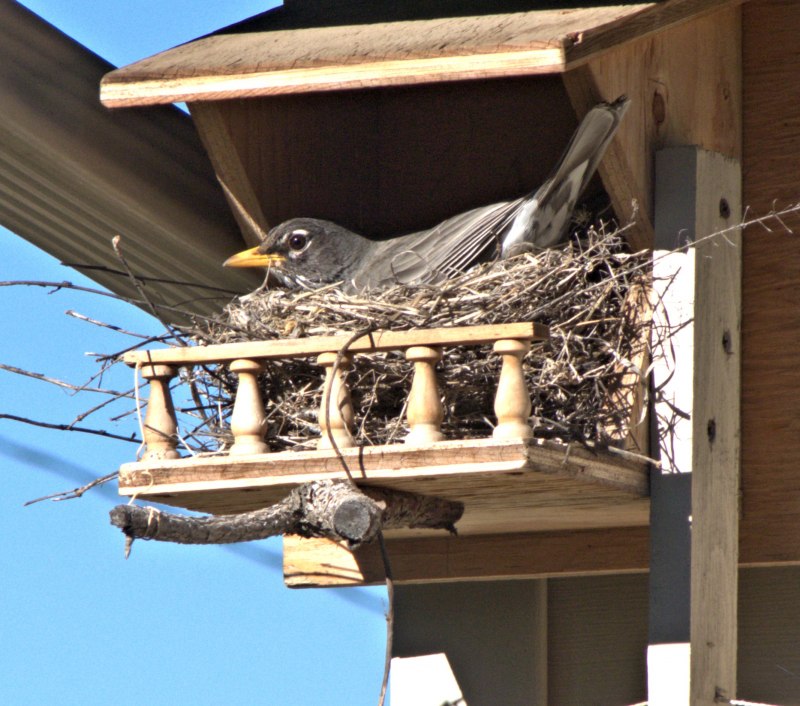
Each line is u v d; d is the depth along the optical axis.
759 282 8.82
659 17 7.88
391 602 6.61
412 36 7.99
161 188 9.21
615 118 7.84
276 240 9.59
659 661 7.89
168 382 7.62
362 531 6.87
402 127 10.28
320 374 8.03
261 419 7.46
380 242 9.77
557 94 9.91
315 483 7.09
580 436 7.44
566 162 8.11
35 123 8.52
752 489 8.65
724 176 8.67
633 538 8.98
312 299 8.55
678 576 7.92
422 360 7.16
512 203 8.78
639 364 8.09
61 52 8.79
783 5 9.05
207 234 9.53
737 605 8.67
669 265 8.23
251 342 7.46
